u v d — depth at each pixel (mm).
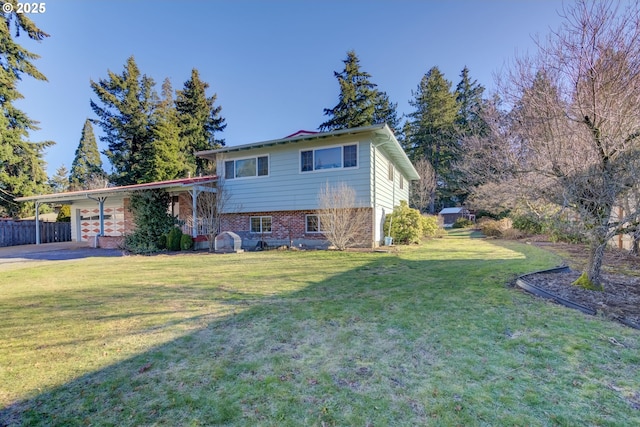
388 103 33281
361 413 2033
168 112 29484
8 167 22391
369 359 2762
